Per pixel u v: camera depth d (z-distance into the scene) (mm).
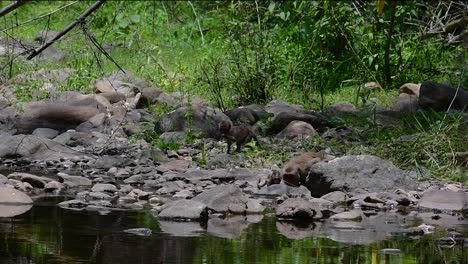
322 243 7332
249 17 16266
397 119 13867
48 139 11648
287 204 8547
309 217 8445
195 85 15617
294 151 11961
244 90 15484
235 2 18719
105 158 11016
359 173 9742
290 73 16062
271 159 11492
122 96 14680
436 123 12328
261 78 15469
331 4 16281
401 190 9648
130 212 8414
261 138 12578
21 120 12969
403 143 11477
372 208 9125
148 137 12484
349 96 15805
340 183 9633
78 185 9789
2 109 13953
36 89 14820
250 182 10203
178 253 6773
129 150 11758
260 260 6633
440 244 7434
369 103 14867
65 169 10789
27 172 10516
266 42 15961
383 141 11883
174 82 15906
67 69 16156
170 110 13984
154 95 14734
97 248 6836
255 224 8086
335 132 12836
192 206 8258
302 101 15555
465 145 11352
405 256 6949
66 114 13039
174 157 11531
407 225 8273
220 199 8625
